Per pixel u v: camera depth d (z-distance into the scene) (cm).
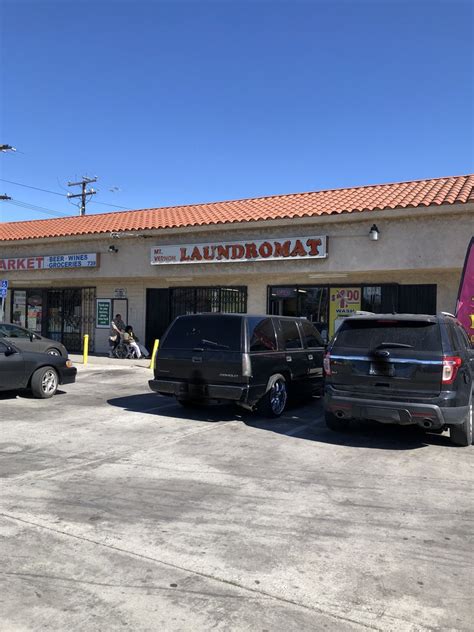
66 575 378
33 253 2042
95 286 2109
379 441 789
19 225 2445
